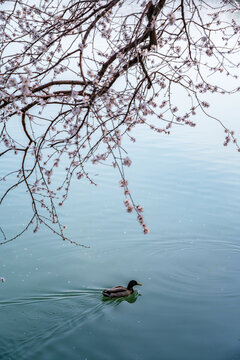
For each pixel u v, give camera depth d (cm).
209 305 1138
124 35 533
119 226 1466
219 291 1198
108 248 1377
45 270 1253
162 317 1086
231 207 1579
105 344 966
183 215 1531
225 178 1777
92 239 1407
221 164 1906
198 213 1545
